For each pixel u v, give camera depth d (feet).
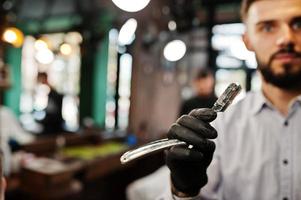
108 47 23.89
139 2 7.31
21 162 9.59
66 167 9.70
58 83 25.90
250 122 3.75
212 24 16.52
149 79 22.86
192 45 22.26
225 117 3.88
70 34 23.70
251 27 3.32
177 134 2.42
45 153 11.98
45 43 21.06
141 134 20.56
